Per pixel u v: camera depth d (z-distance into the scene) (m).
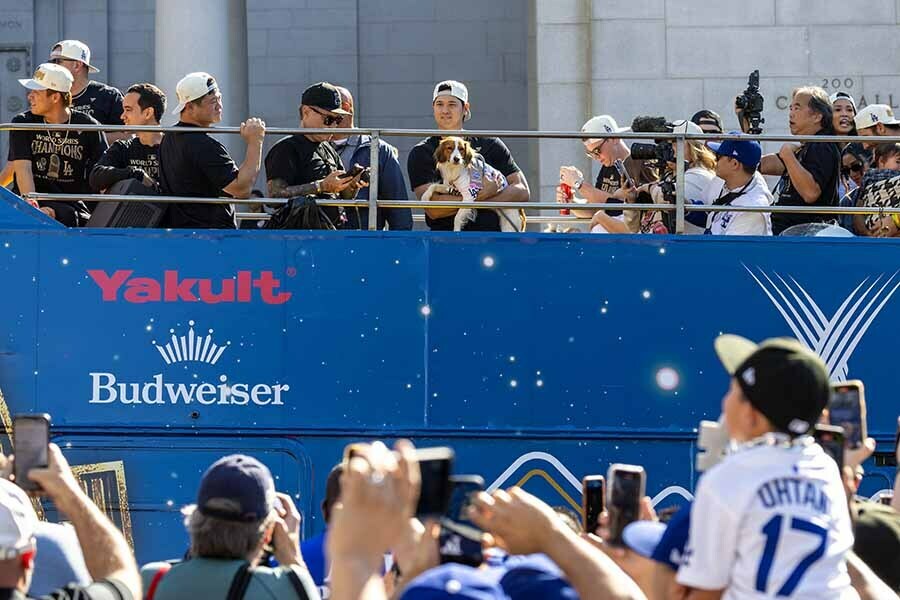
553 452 9.30
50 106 10.55
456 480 3.94
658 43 15.50
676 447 9.33
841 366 9.45
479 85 20.11
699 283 9.45
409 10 20.19
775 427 4.27
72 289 9.32
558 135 9.59
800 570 4.12
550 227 13.74
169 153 9.99
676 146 9.88
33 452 4.48
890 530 5.07
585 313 9.38
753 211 9.60
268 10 20.11
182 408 9.27
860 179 12.03
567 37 15.61
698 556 4.19
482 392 9.33
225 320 9.31
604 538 4.67
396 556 4.07
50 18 20.14
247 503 4.92
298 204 9.52
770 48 15.48
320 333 9.34
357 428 9.27
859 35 15.43
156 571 5.27
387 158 10.73
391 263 9.38
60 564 5.44
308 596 4.89
